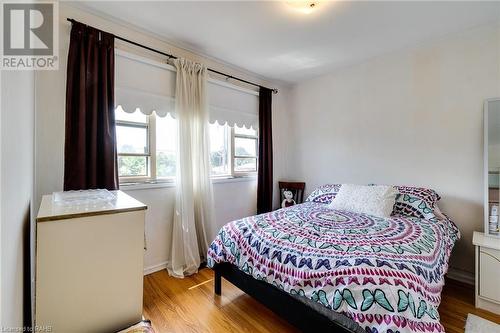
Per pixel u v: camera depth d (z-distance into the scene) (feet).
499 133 6.68
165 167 8.18
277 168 12.28
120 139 7.26
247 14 6.49
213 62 9.36
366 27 7.11
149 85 7.47
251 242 5.55
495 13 6.42
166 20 6.81
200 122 8.56
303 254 4.60
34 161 5.41
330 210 7.72
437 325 3.38
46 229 2.93
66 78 6.00
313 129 11.51
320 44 8.17
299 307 4.50
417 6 6.11
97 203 3.79
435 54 7.95
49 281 2.98
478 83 7.18
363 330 3.65
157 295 6.47
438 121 7.91
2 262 1.71
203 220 8.56
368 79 9.57
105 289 3.32
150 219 7.65
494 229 6.57
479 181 7.18
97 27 6.56
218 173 10.02
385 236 5.23
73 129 5.99
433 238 5.43
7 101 1.93
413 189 7.79
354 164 10.06
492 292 5.74
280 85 12.31
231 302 6.16
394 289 3.49
